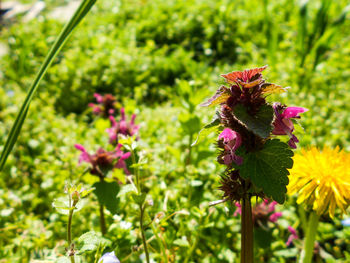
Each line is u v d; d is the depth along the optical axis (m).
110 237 0.50
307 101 0.98
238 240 0.55
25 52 1.39
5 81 1.39
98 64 1.31
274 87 0.41
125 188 0.46
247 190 0.43
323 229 0.55
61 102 1.21
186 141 0.74
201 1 1.83
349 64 1.24
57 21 1.80
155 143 0.80
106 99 0.92
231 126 0.42
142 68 1.31
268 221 0.54
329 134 0.84
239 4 1.86
